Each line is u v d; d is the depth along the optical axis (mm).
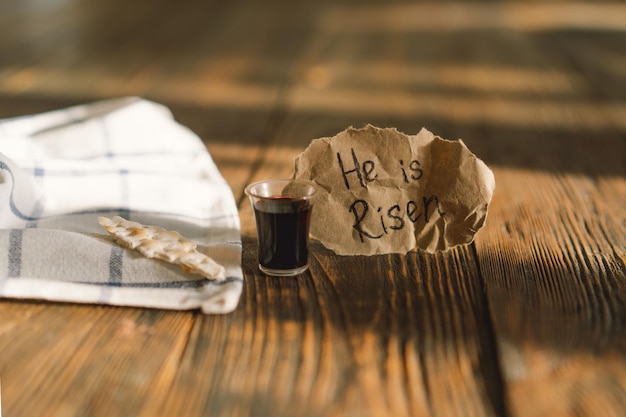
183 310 399
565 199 543
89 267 409
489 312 398
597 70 1018
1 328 385
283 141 675
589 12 1668
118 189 485
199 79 956
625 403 341
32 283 404
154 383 351
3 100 833
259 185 431
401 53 1147
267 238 422
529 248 462
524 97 855
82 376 355
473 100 841
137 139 542
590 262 447
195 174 531
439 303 405
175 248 418
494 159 635
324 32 1374
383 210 445
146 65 1051
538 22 1505
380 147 440
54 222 467
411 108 801
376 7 1770
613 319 395
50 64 1053
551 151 659
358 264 439
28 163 479
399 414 335
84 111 579
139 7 1744
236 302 396
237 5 1798
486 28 1417
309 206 423
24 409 337
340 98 848
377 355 367
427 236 447
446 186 440
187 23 1504
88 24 1470
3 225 442
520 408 338
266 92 879
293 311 398
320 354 368
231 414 335
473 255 451
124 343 375
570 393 346
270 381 352
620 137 703
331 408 338
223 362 363
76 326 386
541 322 391
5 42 1236
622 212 521
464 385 350
